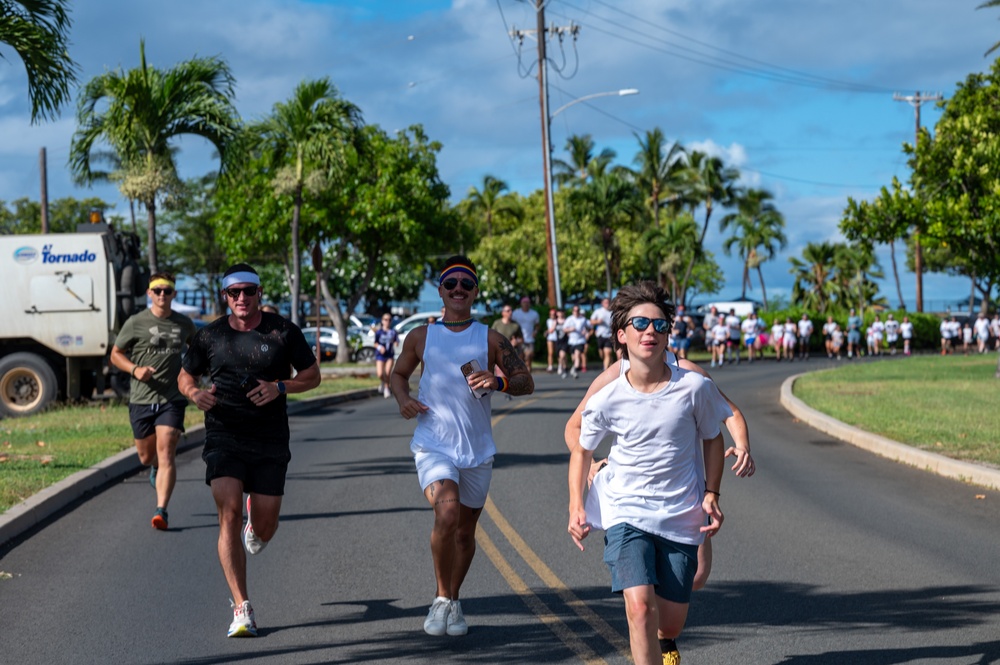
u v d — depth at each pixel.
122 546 8.76
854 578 7.55
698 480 4.79
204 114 22.33
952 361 39.25
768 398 24.45
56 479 11.28
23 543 8.88
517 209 88.06
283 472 6.55
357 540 8.97
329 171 31.59
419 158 46.50
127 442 14.58
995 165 27.78
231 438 6.45
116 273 21.31
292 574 7.80
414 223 44.84
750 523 9.62
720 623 6.45
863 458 14.05
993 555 8.26
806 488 11.60
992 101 31.83
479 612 6.79
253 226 45.38
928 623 6.39
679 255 71.62
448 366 6.27
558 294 41.78
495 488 11.60
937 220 28.69
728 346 46.00
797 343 56.94
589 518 4.95
